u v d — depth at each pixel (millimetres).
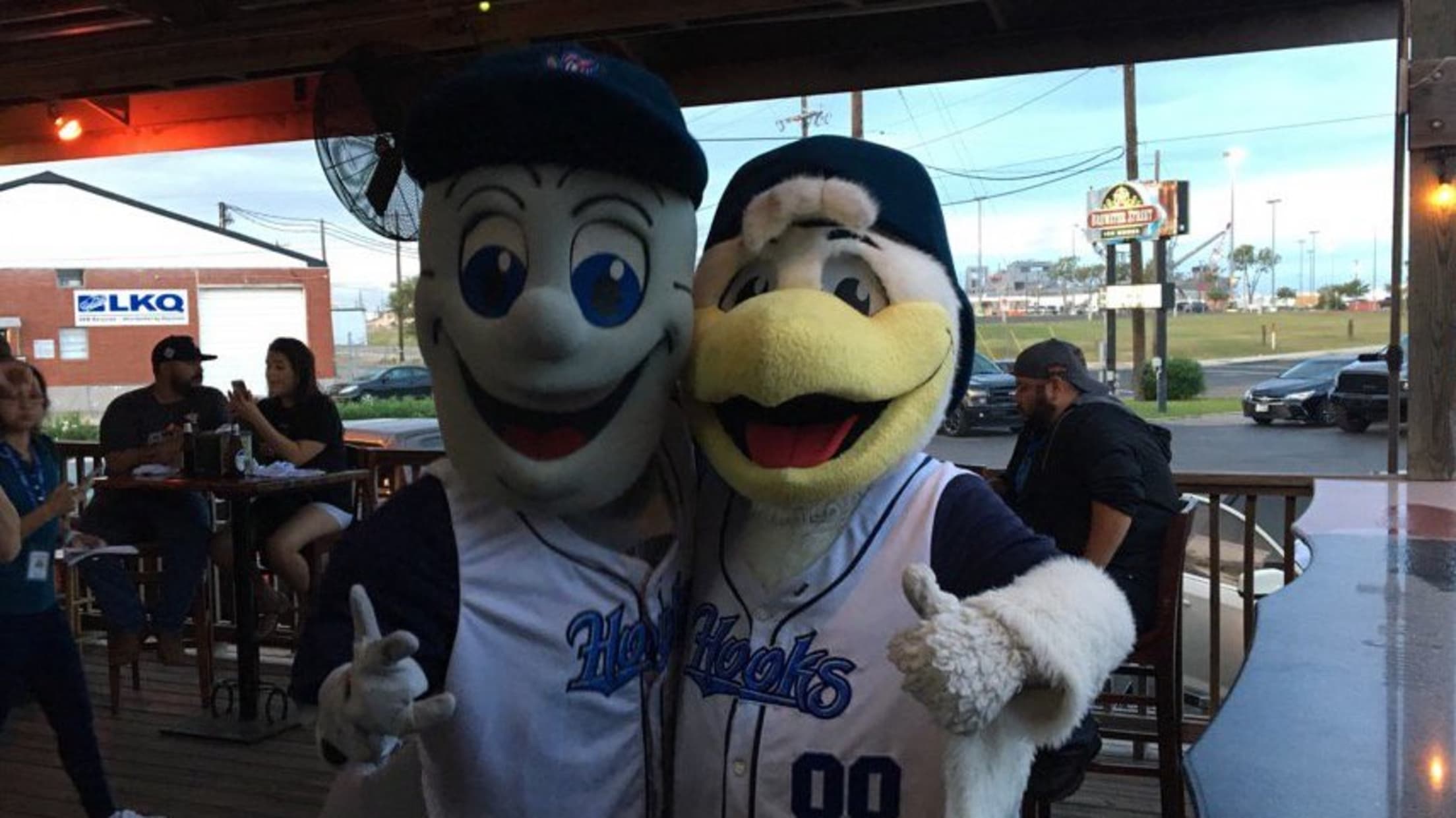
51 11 5430
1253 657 1719
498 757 1374
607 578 1427
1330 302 65812
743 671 1419
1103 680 1240
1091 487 3334
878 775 1335
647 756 1458
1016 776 1256
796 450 1340
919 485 1435
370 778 1383
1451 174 4309
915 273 1402
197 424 4820
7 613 3180
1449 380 4301
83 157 7238
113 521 4910
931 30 5398
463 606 1365
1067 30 5195
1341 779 1218
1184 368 24109
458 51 5668
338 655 1303
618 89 1296
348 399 23453
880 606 1374
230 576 5520
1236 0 4895
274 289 28844
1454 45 4324
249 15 5629
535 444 1346
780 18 4992
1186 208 22422
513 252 1322
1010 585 1266
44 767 4168
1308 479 3967
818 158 1442
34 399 3303
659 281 1363
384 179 4059
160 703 4863
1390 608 2045
